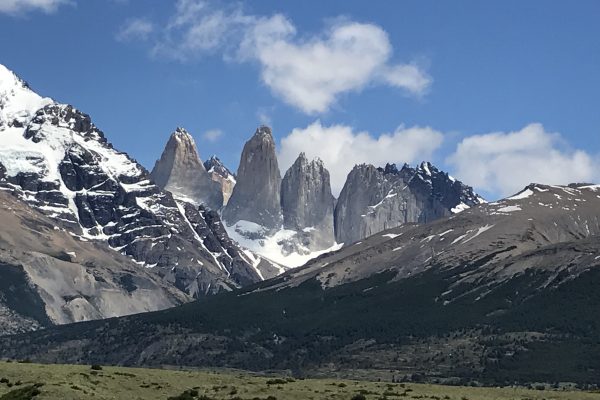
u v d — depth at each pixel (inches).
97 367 7539.4
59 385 6122.1
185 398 6156.5
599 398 7308.1
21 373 6628.9
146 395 6274.6
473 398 7062.0
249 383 7298.2
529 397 7317.9
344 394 6825.8
